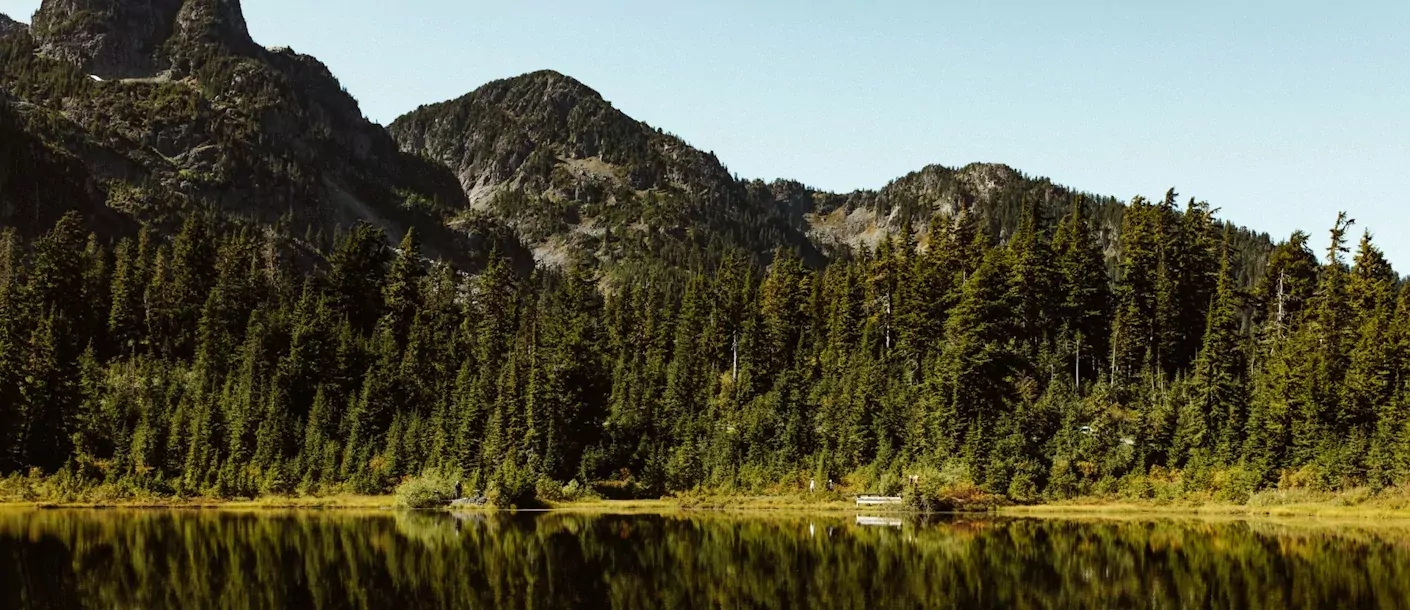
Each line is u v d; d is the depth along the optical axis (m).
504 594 47.59
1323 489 86.69
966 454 91.50
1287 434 91.50
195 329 136.50
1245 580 51.00
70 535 66.44
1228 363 101.56
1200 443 93.31
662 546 63.19
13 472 94.38
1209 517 81.56
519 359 105.00
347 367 115.44
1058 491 90.25
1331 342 106.38
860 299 134.75
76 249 145.62
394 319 139.25
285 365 113.88
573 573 53.03
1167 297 117.00
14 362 99.38
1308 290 123.62
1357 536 68.31
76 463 95.81
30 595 46.16
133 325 136.75
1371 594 47.31
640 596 47.34
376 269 152.12
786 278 139.25
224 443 100.94
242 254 158.00
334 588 48.50
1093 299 120.44
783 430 101.62
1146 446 94.44
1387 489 84.75
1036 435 96.00
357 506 91.69
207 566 54.19
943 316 124.19
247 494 94.69
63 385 102.06
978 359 95.00
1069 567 55.06
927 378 104.56
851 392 101.88
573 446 100.00
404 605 44.94
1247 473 88.94
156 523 75.00
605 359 123.62
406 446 100.12
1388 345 96.75
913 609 44.94
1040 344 114.75
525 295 168.38
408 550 60.62
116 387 110.50
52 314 115.31
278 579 50.59
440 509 89.44
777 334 123.75
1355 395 93.62
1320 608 44.44
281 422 102.38
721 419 106.69
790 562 56.72
